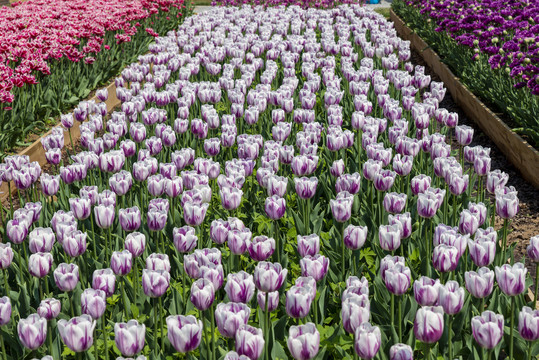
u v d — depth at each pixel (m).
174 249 4.75
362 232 3.90
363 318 3.05
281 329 3.85
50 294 4.26
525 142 7.76
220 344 3.82
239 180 4.97
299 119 7.03
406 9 18.56
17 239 4.08
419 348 3.71
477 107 9.70
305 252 3.82
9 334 4.02
